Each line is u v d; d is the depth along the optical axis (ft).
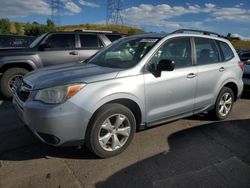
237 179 10.85
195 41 15.83
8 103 21.53
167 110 14.06
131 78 12.33
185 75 14.56
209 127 16.62
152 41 14.02
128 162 11.89
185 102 14.93
